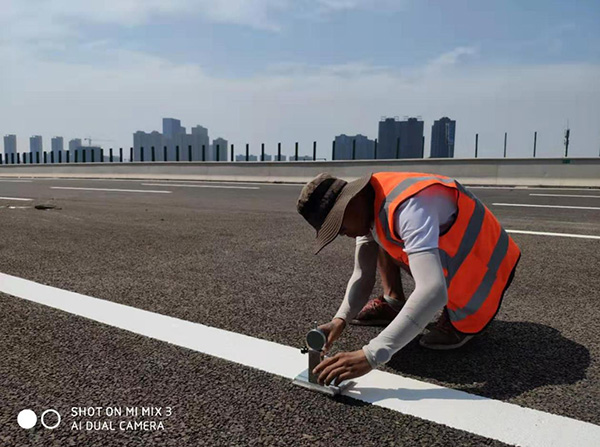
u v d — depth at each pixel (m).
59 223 6.47
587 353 2.09
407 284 3.33
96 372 1.91
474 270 1.94
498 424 1.53
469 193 1.96
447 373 1.91
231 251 4.50
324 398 1.70
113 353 2.09
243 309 2.72
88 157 23.33
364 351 1.66
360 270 2.13
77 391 1.76
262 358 2.04
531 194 10.42
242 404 1.66
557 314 2.64
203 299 2.92
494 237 2.02
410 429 1.50
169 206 8.93
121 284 3.28
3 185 16.28
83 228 6.01
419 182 1.75
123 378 1.86
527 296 3.00
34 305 2.79
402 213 1.68
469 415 1.58
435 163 14.21
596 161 12.12
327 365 1.70
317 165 16.27
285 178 16.92
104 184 16.47
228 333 2.34
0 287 3.21
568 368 1.94
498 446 1.41
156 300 2.89
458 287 1.92
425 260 1.62
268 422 1.54
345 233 1.91
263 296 2.99
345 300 2.13
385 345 1.63
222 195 11.48
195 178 18.94
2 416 1.59
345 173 15.80
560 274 3.54
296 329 2.40
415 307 1.60
